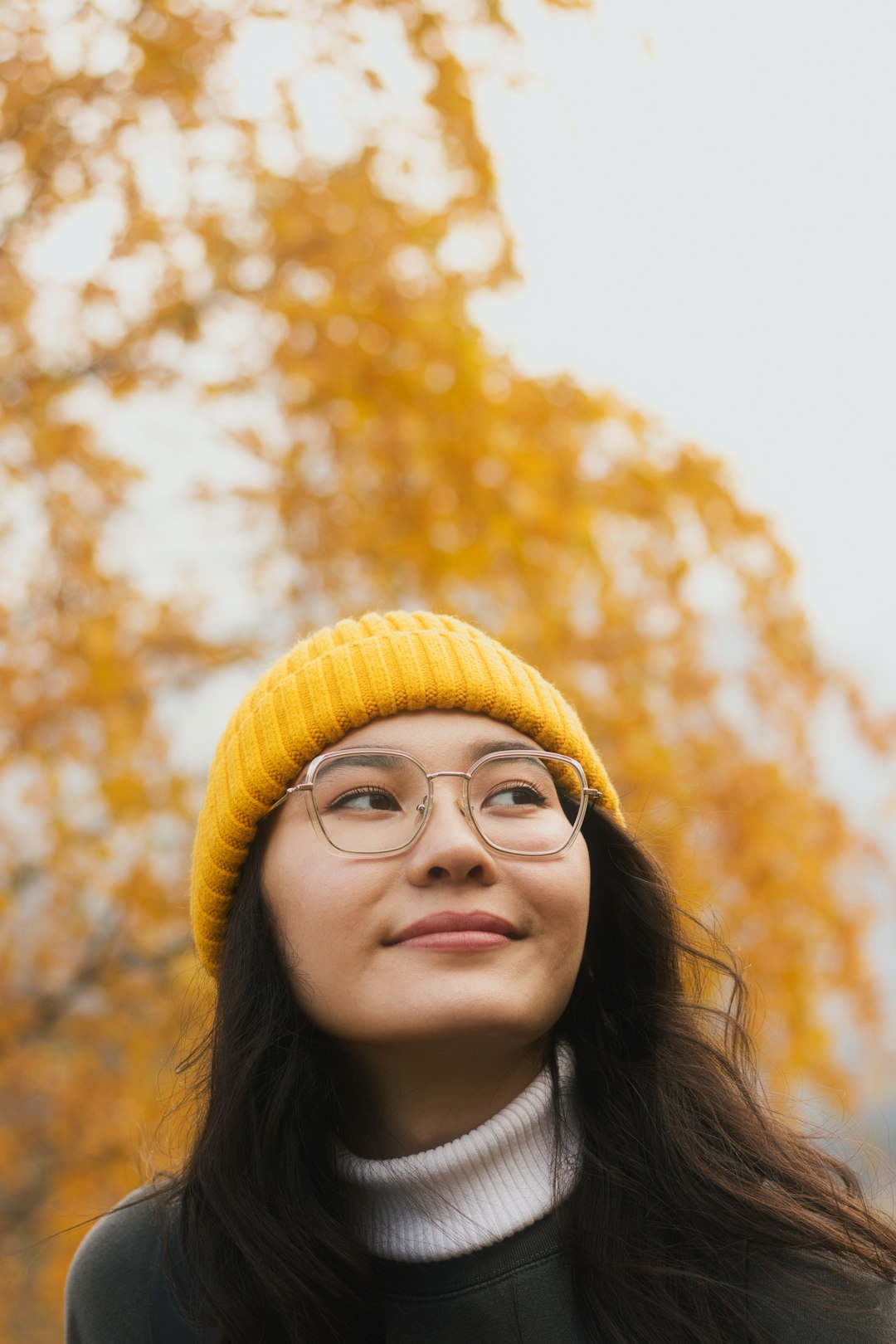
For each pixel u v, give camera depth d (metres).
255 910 1.78
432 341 3.93
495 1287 1.60
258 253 3.98
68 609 3.89
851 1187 1.85
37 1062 3.86
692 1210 1.64
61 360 4.01
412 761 1.66
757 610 4.30
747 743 4.30
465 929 1.56
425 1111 1.66
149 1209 1.97
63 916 3.94
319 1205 1.67
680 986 1.92
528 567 4.06
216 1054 1.81
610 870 1.90
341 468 4.07
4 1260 3.78
